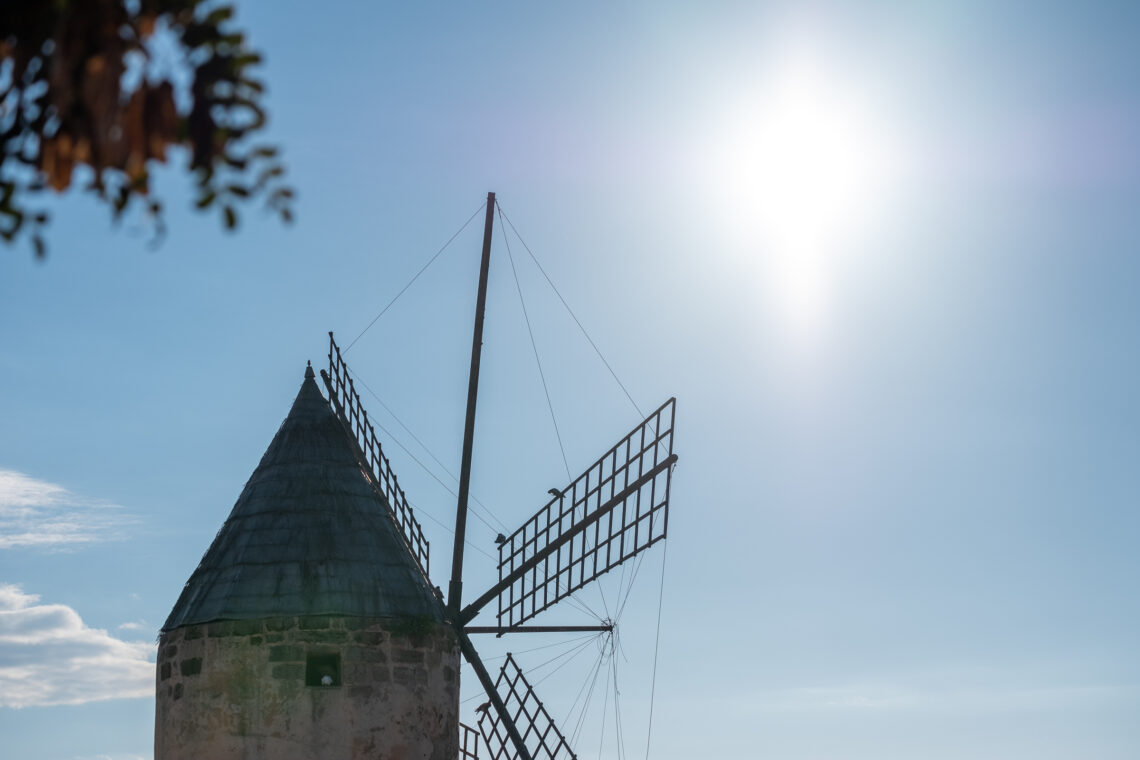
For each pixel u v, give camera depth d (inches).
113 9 256.7
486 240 1011.9
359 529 852.6
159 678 841.5
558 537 906.1
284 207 268.8
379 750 804.0
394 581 841.5
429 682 834.8
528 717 963.3
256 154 266.4
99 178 255.6
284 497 858.1
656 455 871.1
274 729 792.9
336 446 890.1
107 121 253.9
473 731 966.4
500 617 915.4
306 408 908.0
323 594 815.7
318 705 799.1
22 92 263.7
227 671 802.2
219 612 812.6
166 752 817.5
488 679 940.6
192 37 259.1
